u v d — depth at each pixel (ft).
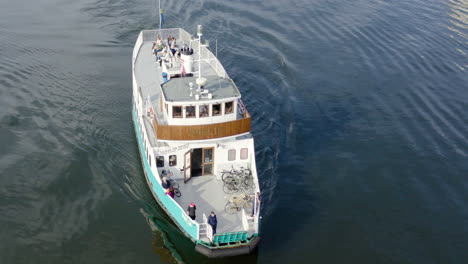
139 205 117.80
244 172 116.47
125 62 193.47
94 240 106.83
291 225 113.91
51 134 144.05
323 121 155.74
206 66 149.07
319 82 177.68
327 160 137.69
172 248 105.81
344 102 166.20
